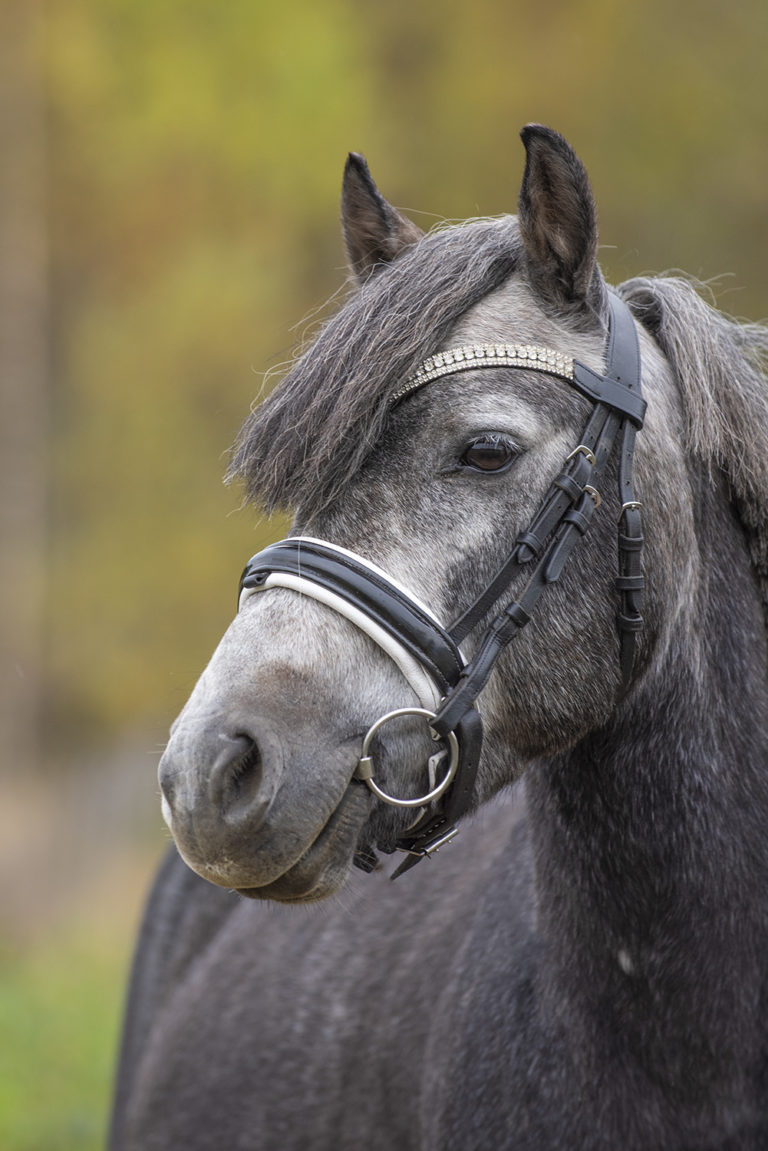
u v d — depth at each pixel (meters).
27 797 22.16
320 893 3.58
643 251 24.88
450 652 3.65
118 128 23.06
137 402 23.42
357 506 3.72
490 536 3.74
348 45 23.91
